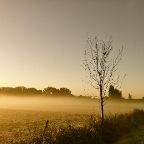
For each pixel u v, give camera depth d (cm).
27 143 1798
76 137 2002
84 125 2323
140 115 4203
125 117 3378
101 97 2578
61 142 1853
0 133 2819
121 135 2623
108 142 2291
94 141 2130
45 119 4684
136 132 2836
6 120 4547
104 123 2573
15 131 2961
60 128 2086
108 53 2614
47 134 1942
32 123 3956
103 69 2602
